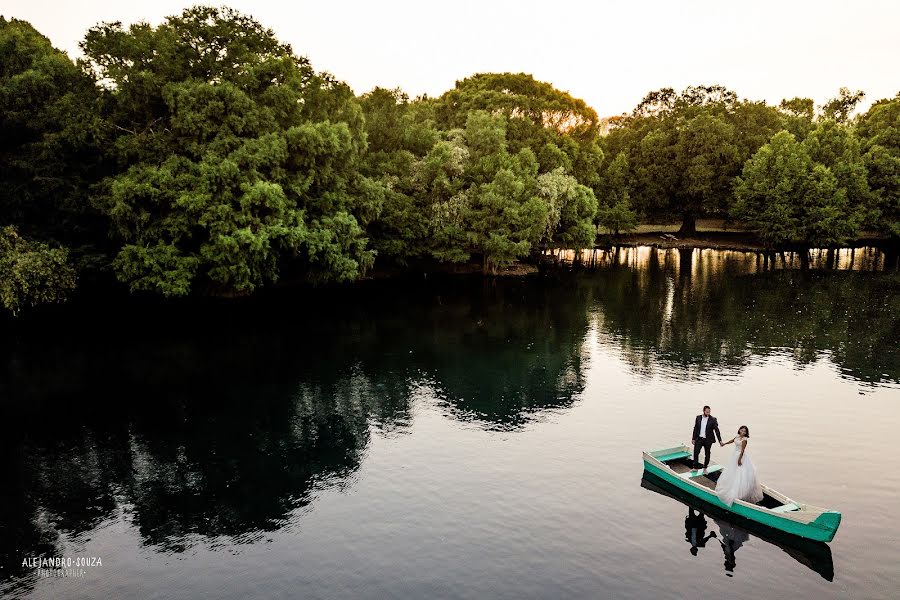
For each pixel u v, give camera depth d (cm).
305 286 5831
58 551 1712
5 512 1927
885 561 1625
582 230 6969
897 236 8812
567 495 1988
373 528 1809
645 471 2122
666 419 2625
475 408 2789
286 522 1850
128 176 3981
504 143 6269
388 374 3284
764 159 8144
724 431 2483
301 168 4703
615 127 11238
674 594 1496
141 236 4019
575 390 3012
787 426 2522
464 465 2214
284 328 4294
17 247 3634
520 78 7962
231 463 2258
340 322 4497
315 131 4450
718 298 5353
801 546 1694
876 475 2091
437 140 6512
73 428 2578
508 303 5234
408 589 1525
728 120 9762
